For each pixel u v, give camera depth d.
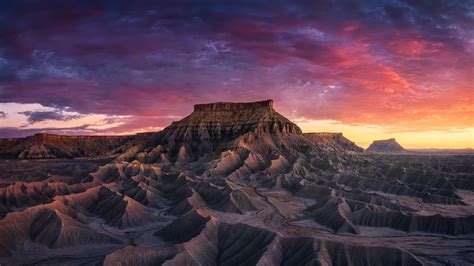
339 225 93.94
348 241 84.06
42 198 125.25
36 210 90.69
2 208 114.06
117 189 131.12
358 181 153.25
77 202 113.25
